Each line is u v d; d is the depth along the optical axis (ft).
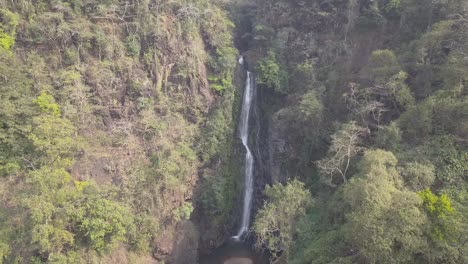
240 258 138.10
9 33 112.78
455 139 100.58
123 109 131.54
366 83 131.23
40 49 119.55
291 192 108.06
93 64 126.72
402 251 77.56
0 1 113.19
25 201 89.30
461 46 112.16
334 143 112.78
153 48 137.59
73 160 113.09
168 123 135.54
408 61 124.77
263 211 107.96
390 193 82.07
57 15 119.24
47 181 95.04
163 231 124.36
